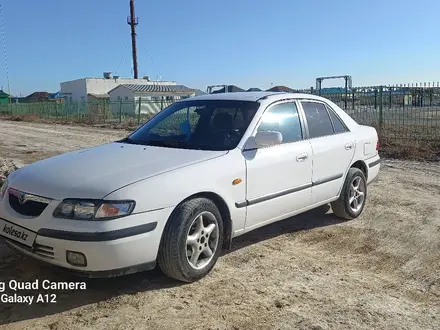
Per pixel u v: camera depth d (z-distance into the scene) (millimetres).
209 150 4543
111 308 3713
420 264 4719
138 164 4148
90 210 3596
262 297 3951
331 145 5652
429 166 10227
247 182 4539
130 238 3635
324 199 5645
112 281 4180
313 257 4871
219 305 3793
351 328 3486
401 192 7707
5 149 14336
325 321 3576
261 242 5293
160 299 3867
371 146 6488
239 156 4516
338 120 6078
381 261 4785
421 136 13281
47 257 3697
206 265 4246
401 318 3650
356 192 6188
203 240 4203
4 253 4797
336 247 5172
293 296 3979
